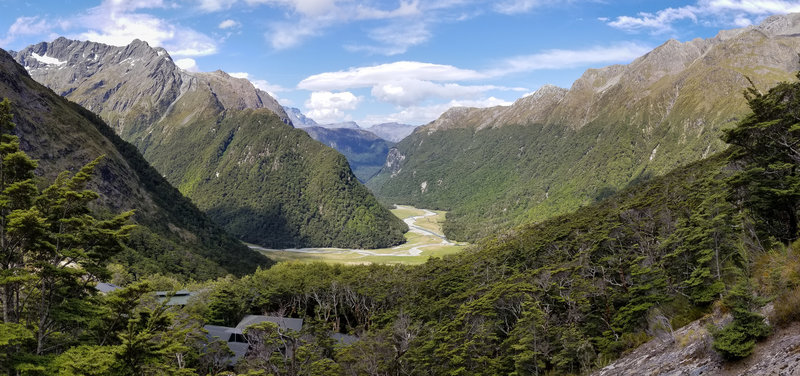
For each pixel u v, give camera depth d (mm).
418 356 45812
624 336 29250
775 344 14391
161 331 30344
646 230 54406
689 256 34625
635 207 73688
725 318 18938
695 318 23844
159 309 30156
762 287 19828
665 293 31750
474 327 47219
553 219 147625
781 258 21297
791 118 29797
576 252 65250
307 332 55031
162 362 30391
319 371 45656
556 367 33594
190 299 78375
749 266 24578
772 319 15836
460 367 41188
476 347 44031
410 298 76375
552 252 74125
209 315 73438
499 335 50125
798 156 29828
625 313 32562
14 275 26219
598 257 56375
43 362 24766
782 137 30406
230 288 82750
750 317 15148
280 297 86062
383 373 46969
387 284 86688
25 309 30078
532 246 86125
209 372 48781
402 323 55469
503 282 58875
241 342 62219
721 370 15062
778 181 30172
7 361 23891
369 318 79562
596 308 40156
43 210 30203
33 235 27297
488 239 160000
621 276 40125
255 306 86125
